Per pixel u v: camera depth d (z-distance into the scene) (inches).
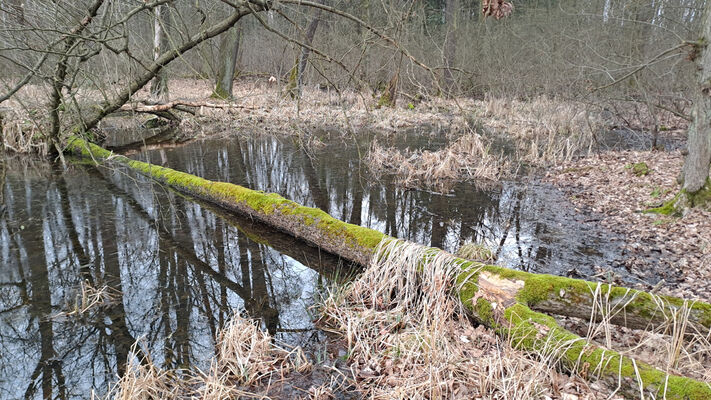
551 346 138.3
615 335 161.6
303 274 221.1
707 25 250.1
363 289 191.9
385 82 786.8
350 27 676.1
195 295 200.7
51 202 322.3
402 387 132.6
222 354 152.9
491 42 793.6
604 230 273.0
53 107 358.3
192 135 574.6
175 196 336.5
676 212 273.4
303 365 151.3
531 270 221.9
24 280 211.3
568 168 414.9
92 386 143.3
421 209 317.1
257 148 503.5
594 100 502.3
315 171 410.9
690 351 145.0
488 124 643.5
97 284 209.3
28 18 225.0
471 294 167.6
